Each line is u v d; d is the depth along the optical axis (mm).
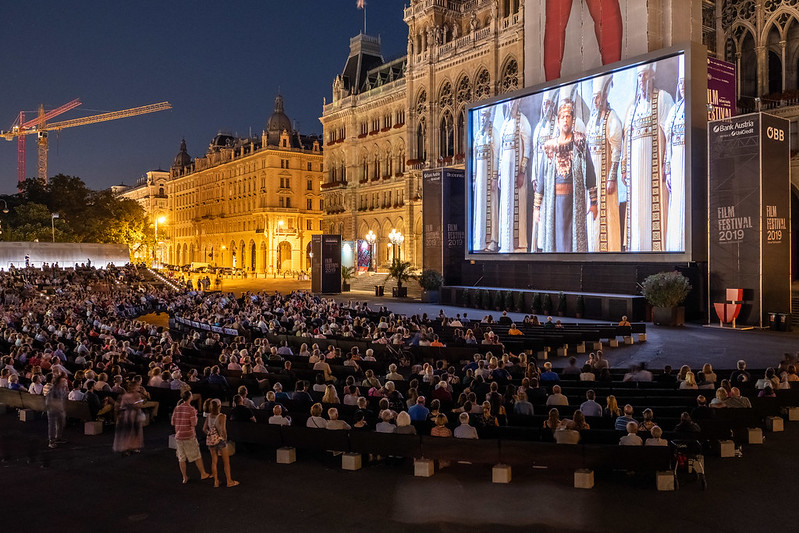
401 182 85500
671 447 13492
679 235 41156
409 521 11945
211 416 14211
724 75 45250
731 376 20438
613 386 19922
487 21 75312
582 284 48781
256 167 130625
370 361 24922
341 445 14773
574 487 13539
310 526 11797
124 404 16391
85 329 32719
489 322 36406
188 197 173875
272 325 36469
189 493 13594
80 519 12266
